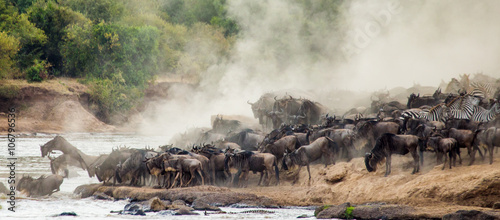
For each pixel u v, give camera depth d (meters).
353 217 75.56
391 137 90.69
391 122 103.00
